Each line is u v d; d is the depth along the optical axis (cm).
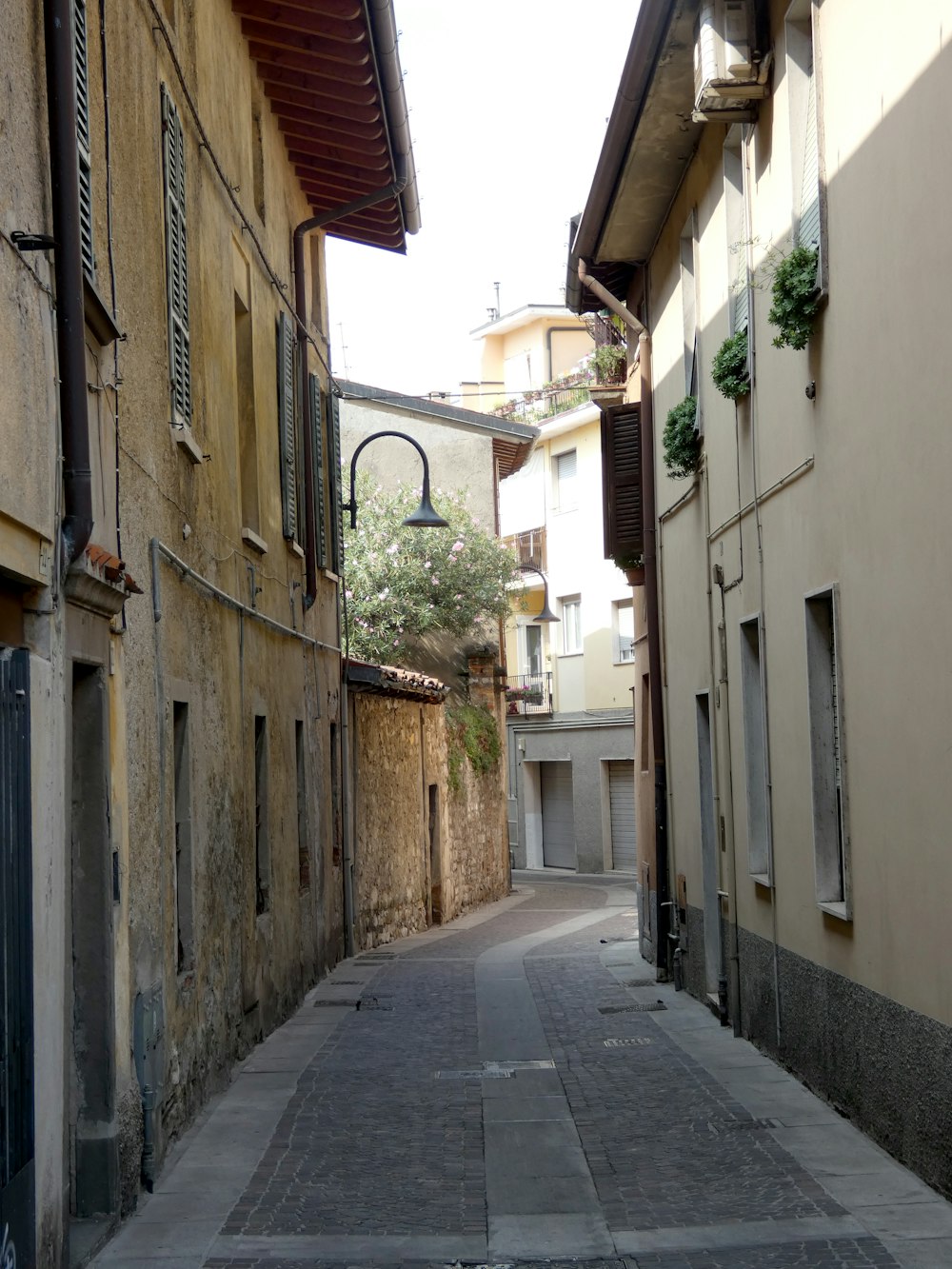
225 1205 696
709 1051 1117
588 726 3941
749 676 1142
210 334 1052
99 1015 653
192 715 913
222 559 1062
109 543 691
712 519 1269
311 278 1773
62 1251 556
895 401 743
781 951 1028
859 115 789
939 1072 687
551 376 4938
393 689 2128
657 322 1578
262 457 1293
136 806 734
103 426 685
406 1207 694
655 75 1154
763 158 1027
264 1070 1054
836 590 862
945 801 680
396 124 1464
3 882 484
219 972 984
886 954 773
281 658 1382
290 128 1505
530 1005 1412
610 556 1733
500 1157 791
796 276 883
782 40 961
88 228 654
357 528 2992
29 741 523
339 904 1848
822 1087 912
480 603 3016
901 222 725
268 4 1232
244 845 1112
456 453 3200
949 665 672
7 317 509
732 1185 718
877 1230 630
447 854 2675
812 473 912
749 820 1130
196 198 1010
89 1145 646
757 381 1061
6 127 519
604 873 3881
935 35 668
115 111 754
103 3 717
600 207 1480
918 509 711
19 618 552
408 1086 992
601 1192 717
